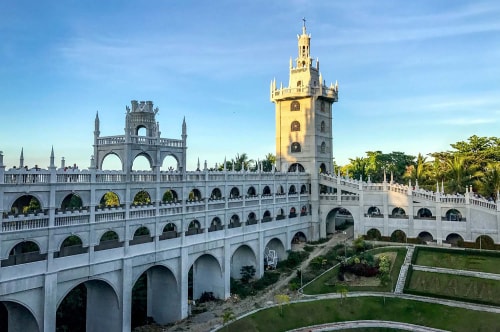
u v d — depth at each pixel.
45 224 40.69
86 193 44.69
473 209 73.75
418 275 64.00
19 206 44.72
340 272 65.88
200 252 59.16
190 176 58.16
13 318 41.62
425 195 78.25
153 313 57.16
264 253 76.44
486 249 71.00
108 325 48.66
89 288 50.25
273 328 51.78
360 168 128.12
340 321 53.62
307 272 69.25
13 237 38.00
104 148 51.41
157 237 52.56
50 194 40.97
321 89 88.62
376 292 60.25
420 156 112.06
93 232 45.03
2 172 37.09
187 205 57.31
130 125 53.16
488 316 51.91
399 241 78.94
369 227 82.94
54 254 42.59
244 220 68.25
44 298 39.91
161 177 53.88
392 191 81.12
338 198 86.12
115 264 47.25
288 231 79.44
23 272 38.59
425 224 77.81
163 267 55.69
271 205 75.44
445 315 53.12
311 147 88.56
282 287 64.75
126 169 48.88
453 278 61.97
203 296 62.84
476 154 102.88
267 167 114.06
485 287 58.41
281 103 92.25
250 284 66.94
